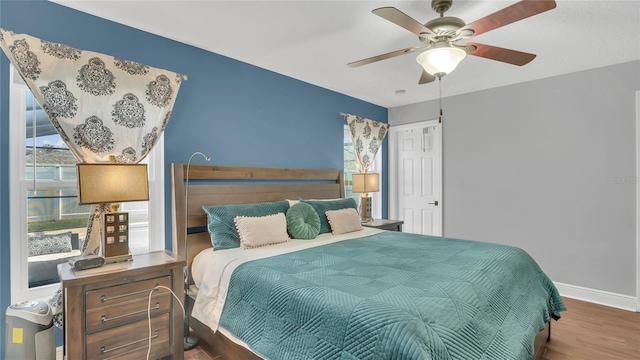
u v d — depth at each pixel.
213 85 2.92
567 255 3.46
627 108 3.11
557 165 3.51
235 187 3.00
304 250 2.40
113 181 1.89
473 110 4.14
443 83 3.81
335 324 1.34
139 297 1.89
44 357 1.79
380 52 2.91
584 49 2.80
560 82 3.49
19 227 2.03
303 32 2.53
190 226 2.67
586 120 3.33
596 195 3.28
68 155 2.26
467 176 4.20
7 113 1.98
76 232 2.30
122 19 2.35
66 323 1.67
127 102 2.27
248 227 2.53
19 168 2.03
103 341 1.76
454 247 2.45
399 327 1.18
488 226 4.02
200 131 2.84
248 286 1.87
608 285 3.22
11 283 1.99
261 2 2.11
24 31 2.02
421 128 4.70
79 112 2.07
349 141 4.52
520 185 3.77
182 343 2.06
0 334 1.94
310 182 3.81
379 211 4.88
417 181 4.75
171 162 2.66
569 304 3.23
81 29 2.23
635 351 2.32
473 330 1.35
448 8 2.01
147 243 2.59
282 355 1.51
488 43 2.67
